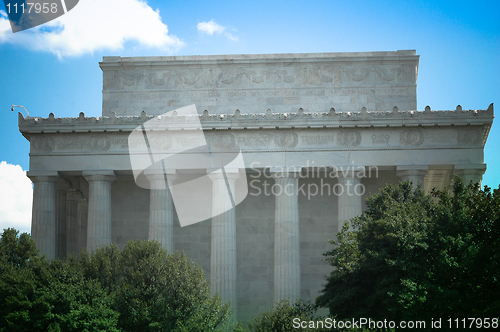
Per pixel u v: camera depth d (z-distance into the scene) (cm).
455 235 5725
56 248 8506
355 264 5734
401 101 8512
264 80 8600
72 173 8025
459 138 7738
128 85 8675
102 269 6050
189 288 5806
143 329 5550
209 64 8631
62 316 5400
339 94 8544
